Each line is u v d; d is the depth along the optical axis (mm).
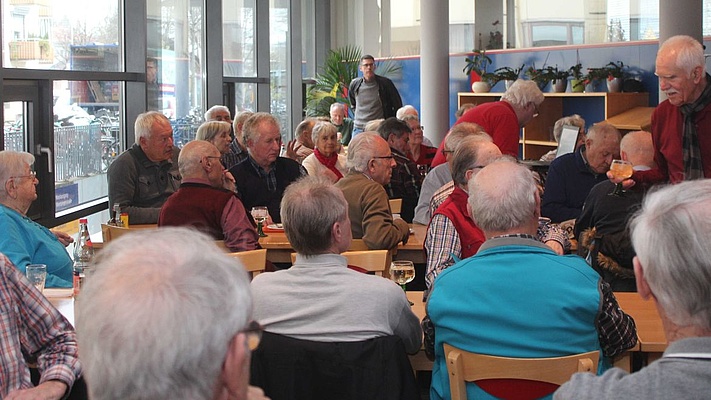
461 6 12859
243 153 6762
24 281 2607
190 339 1027
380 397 2475
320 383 2502
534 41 11617
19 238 3908
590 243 3914
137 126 5945
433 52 10297
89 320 1045
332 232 2643
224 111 8219
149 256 1083
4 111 5910
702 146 4070
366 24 14930
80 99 7105
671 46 4012
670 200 1487
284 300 2584
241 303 1082
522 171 2604
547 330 2404
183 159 4465
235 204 4434
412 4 14102
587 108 10273
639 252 1502
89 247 3824
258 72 12117
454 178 3633
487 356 2434
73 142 6988
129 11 7910
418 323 2789
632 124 8914
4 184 3961
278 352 2510
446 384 2594
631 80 9516
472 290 2465
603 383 1512
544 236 3994
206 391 1048
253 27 11969
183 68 9320
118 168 5855
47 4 6539
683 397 1396
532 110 6137
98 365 1026
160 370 1016
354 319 2555
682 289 1421
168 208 4406
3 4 5875
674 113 4141
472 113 6062
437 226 3564
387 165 4719
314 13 14672
